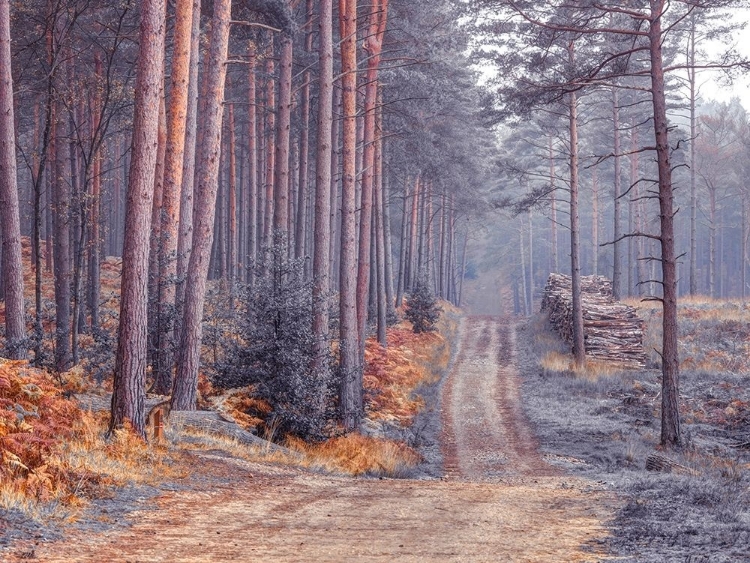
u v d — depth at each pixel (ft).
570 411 92.32
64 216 84.64
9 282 58.08
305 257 69.97
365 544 26.45
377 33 88.48
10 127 58.95
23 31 81.15
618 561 23.21
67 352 71.00
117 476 34.76
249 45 87.81
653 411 90.02
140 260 42.91
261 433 61.62
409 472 61.00
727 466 57.26
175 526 28.27
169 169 69.67
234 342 66.08
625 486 43.93
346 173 73.92
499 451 74.64
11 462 29.50
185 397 58.13
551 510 35.37
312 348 68.03
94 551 23.38
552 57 100.53
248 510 32.68
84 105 110.83
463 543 26.91
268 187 108.99
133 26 83.92
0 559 21.18
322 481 45.47
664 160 67.46
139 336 42.96
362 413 75.66
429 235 225.56
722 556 23.12
